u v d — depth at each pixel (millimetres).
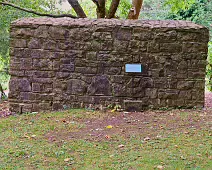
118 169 3160
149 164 3256
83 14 8148
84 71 5719
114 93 5699
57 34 5684
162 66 5672
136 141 3996
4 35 8898
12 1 8859
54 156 3553
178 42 5652
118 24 5656
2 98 8719
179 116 5168
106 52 5676
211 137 4066
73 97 5770
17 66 5777
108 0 10758
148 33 5633
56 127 4648
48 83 5773
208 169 3098
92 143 3953
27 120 5145
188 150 3637
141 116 5273
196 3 12211
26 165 3318
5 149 3771
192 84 5707
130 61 5672
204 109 5680
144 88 5691
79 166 3277
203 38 5660
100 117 5211
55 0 10188
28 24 5684
